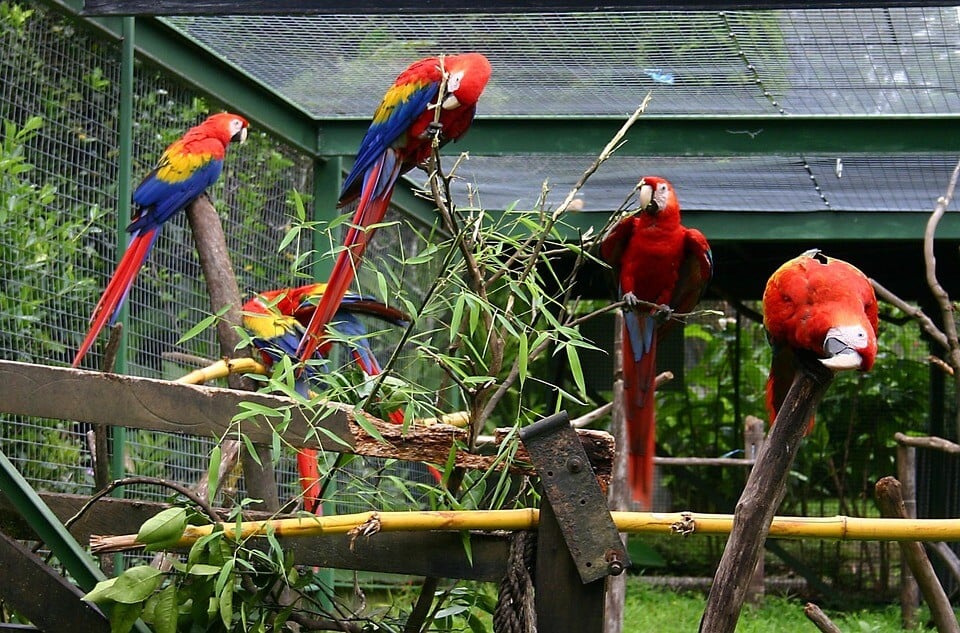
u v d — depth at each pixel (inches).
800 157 265.3
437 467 122.0
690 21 210.8
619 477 190.9
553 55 231.0
